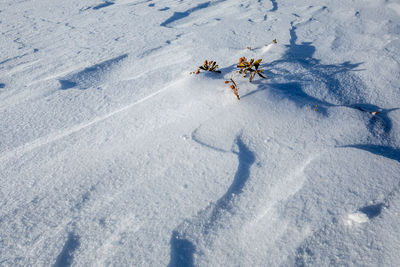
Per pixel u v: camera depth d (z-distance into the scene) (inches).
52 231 65.9
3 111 130.1
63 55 207.5
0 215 71.6
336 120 95.3
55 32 276.2
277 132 90.6
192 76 126.6
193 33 229.0
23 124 117.6
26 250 62.1
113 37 241.9
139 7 350.9
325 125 93.0
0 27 311.3
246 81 118.7
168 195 72.5
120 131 103.2
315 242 57.1
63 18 335.9
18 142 105.3
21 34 277.0
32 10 398.9
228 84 117.6
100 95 137.9
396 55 145.8
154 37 230.7
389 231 56.1
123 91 139.6
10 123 119.0
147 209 69.2
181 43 207.3
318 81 124.0
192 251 59.2
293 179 72.6
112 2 402.9
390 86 122.3
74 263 58.9
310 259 54.6
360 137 87.3
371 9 244.1
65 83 156.8
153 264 57.2
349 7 256.2
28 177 85.6
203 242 60.7
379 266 50.8
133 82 149.1
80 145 98.8
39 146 101.2
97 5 388.8
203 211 67.3
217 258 57.5
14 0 493.0
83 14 346.9
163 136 94.8
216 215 66.3
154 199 71.8
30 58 207.0
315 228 59.5
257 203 68.1
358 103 113.2
